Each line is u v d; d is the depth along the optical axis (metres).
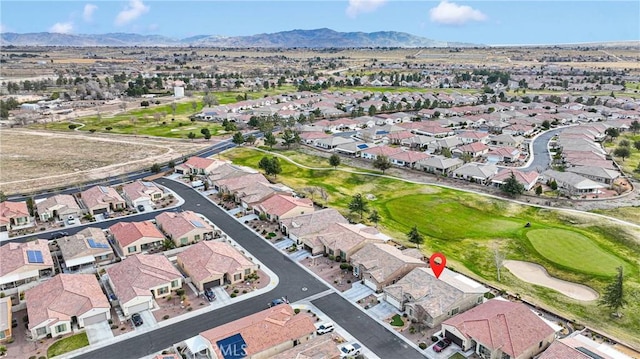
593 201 122.44
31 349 64.25
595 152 164.50
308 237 95.31
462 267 87.19
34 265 82.31
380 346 64.69
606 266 87.88
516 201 122.94
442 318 69.12
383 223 108.81
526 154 175.75
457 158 161.50
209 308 73.88
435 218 112.44
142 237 92.81
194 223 99.94
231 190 121.50
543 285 82.31
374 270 79.88
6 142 189.00
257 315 67.94
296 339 64.38
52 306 68.94
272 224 106.31
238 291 78.75
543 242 98.00
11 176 143.50
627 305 75.19
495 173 143.00
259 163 145.62
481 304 71.25
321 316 71.56
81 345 64.94
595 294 79.25
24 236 100.81
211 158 155.25
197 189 130.88
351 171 149.88
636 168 150.88
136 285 74.94
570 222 108.75
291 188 132.25
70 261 85.56
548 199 123.88
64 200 114.12
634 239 98.62
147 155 168.88
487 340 61.69
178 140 193.75
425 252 93.00
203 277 78.62
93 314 69.50
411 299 72.25
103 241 93.06
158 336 66.88
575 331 67.69
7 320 67.69
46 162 159.62
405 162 155.50
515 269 88.06
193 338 64.19
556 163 161.38
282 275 83.94
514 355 59.59
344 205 119.81
